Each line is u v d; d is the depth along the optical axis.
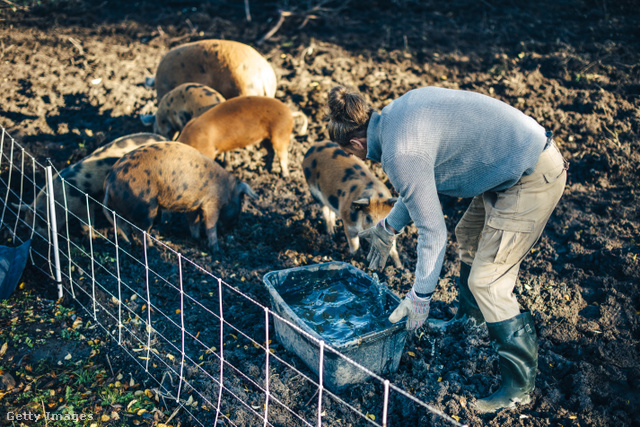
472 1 9.28
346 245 4.59
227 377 3.15
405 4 9.30
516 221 2.50
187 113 5.70
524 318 2.70
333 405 2.96
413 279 4.05
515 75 6.94
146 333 3.51
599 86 6.63
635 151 5.47
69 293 3.89
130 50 7.91
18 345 3.43
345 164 4.47
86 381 3.19
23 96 6.54
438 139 2.30
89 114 6.29
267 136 5.41
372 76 6.97
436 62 7.45
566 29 8.29
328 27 8.57
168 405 3.03
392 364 3.12
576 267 4.12
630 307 3.62
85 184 4.57
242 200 4.98
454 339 3.40
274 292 3.27
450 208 4.97
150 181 4.26
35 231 4.30
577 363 3.13
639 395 2.97
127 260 4.29
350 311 3.39
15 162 5.32
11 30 8.35
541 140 2.39
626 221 4.54
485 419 2.81
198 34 8.38
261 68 6.22
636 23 8.27
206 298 3.89
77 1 9.36
